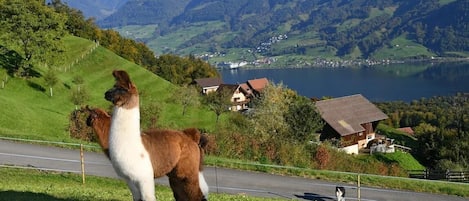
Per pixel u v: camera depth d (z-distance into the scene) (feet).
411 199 80.79
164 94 275.80
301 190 79.25
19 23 200.23
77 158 83.56
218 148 101.76
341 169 111.24
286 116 148.87
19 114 144.87
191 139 27.84
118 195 48.55
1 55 209.87
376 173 115.96
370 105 248.32
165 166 25.93
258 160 103.65
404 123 398.21
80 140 100.53
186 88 248.73
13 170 71.51
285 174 88.79
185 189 27.58
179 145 26.71
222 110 234.17
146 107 144.15
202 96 312.09
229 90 360.69
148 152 25.14
